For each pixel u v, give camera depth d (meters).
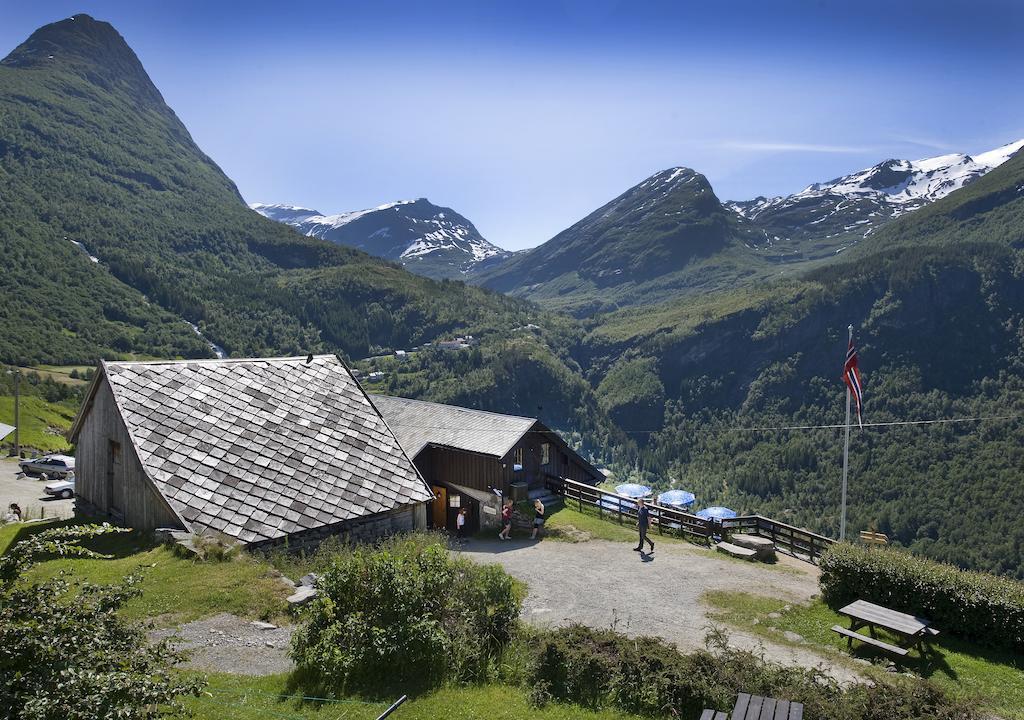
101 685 6.38
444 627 12.12
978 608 15.33
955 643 15.38
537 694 11.10
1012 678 13.63
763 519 27.59
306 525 19.50
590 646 12.19
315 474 21.30
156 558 16.75
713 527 27.42
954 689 13.05
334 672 11.02
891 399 199.50
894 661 14.41
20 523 23.72
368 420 24.41
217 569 16.09
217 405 22.00
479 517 33.97
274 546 18.67
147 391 21.30
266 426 22.14
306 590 14.98
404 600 12.02
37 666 6.52
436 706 10.48
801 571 22.31
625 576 21.59
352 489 21.44
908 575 16.52
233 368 23.67
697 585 20.44
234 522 18.67
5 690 6.20
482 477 33.66
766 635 16.11
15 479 49.09
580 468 38.97
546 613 17.81
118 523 20.86
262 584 15.44
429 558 13.23
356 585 12.12
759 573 21.92
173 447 20.03
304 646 11.45
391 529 21.69
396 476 22.78
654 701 10.96
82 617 7.28
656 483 192.12
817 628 16.50
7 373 134.25
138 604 14.16
